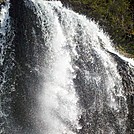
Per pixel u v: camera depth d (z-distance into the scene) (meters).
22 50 12.95
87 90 13.61
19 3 13.12
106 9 15.54
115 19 15.58
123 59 14.69
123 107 14.11
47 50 13.31
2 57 12.59
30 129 12.73
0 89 12.46
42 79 13.08
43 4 13.66
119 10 15.91
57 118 12.98
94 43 14.46
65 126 12.98
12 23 12.91
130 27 15.72
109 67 14.28
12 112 12.62
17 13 13.05
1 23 12.69
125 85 14.38
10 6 12.97
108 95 13.94
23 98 12.80
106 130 13.59
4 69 12.59
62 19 13.91
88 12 14.95
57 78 13.24
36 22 13.34
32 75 12.99
